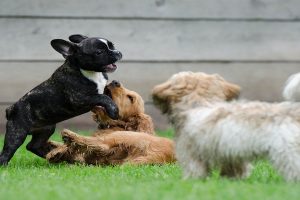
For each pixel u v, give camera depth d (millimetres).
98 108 12953
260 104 8820
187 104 9133
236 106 8828
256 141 8562
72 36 12992
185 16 17703
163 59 17641
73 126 17453
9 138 12188
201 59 17797
